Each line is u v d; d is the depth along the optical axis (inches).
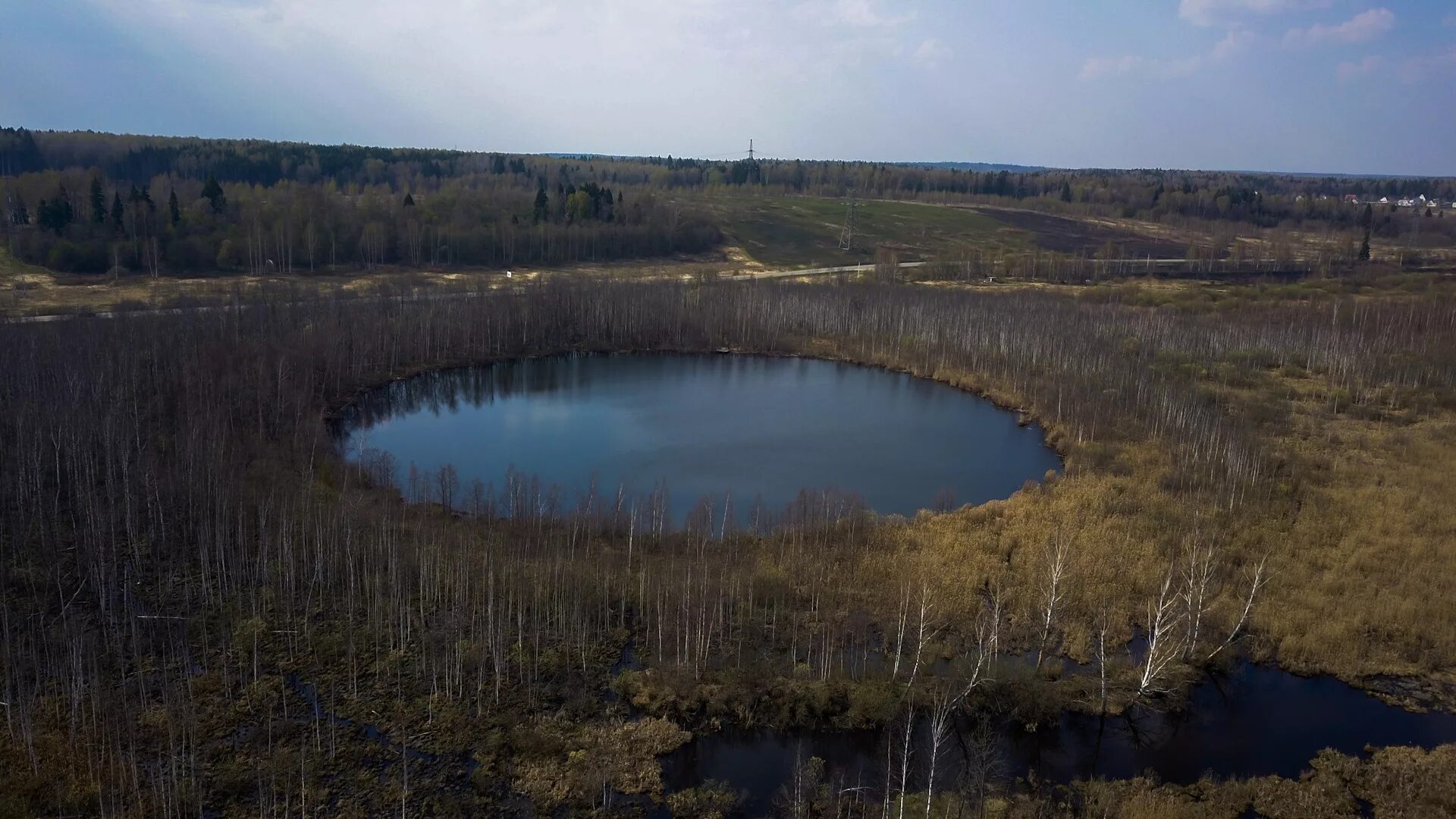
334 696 1642.5
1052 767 1550.2
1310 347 4387.3
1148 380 3705.7
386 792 1417.3
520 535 2298.2
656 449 3326.8
